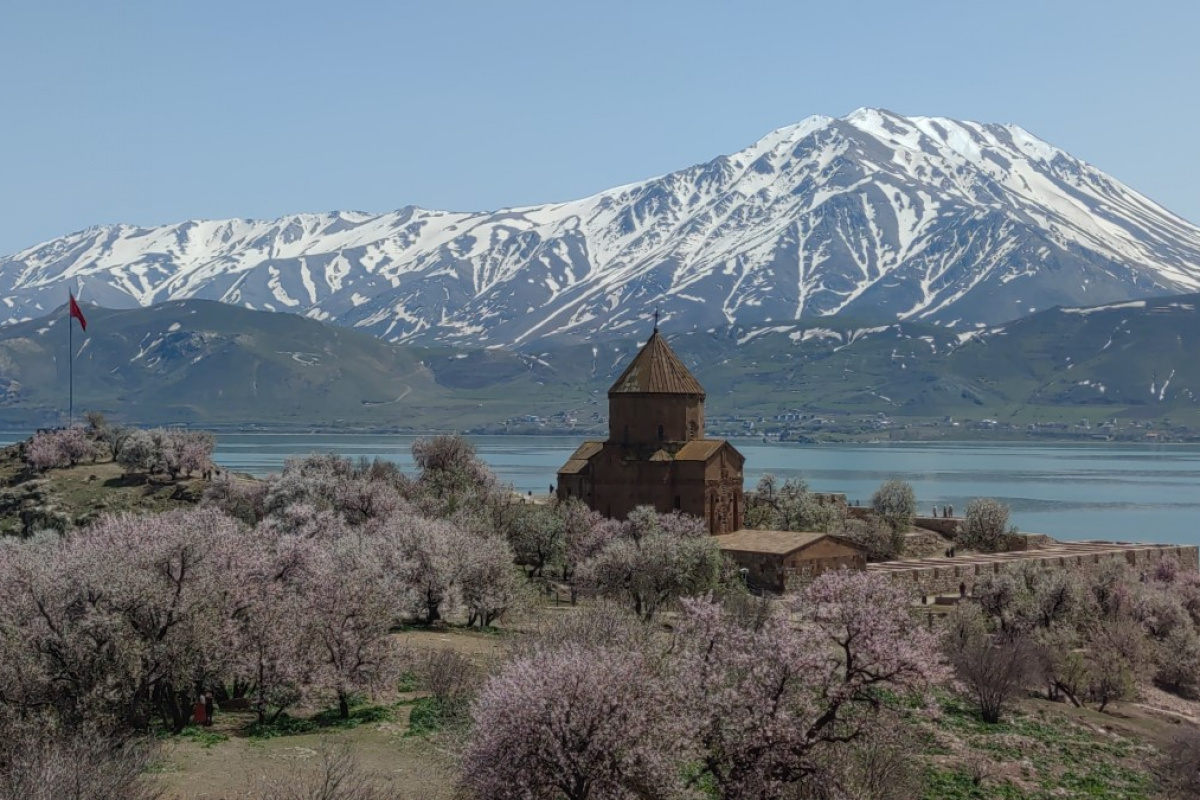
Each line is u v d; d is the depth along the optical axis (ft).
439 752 191.42
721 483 512.22
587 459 552.82
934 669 180.96
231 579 232.94
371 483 498.28
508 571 338.75
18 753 164.55
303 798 166.09
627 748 160.86
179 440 651.66
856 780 182.60
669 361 525.75
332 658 230.48
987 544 584.81
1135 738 282.56
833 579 188.44
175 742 202.59
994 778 235.40
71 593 207.51
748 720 172.04
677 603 356.38
